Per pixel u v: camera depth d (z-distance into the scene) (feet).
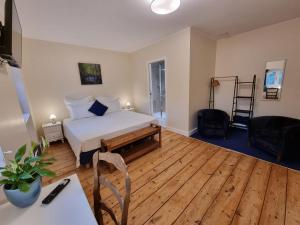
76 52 12.23
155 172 7.11
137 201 5.45
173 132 12.34
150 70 14.20
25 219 2.40
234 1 6.82
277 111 10.39
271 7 7.48
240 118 12.27
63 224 2.31
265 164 7.36
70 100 11.84
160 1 5.90
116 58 14.85
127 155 8.05
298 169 6.86
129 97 16.53
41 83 10.84
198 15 8.07
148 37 11.18
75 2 6.32
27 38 9.99
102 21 8.24
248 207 5.01
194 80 11.09
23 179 2.43
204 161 7.89
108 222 4.67
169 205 5.24
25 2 6.11
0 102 3.41
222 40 12.37
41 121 11.12
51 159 2.91
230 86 12.48
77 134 7.80
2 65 3.82
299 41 8.98
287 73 9.66
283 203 5.10
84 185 6.39
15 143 3.93
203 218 4.71
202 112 11.18
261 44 10.42
